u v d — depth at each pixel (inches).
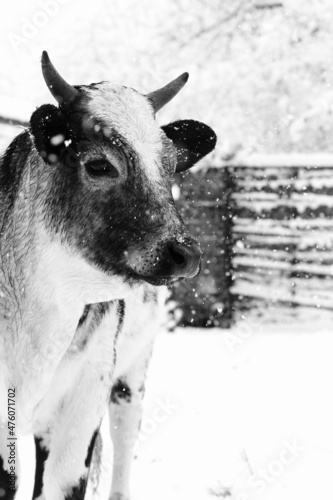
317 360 187.3
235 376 169.9
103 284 89.0
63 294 89.4
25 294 89.6
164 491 111.8
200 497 110.3
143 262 86.0
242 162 252.2
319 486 112.7
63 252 88.7
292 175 252.5
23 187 90.9
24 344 89.7
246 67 314.3
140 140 87.8
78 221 88.0
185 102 311.7
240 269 250.8
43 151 87.4
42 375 89.7
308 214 250.8
